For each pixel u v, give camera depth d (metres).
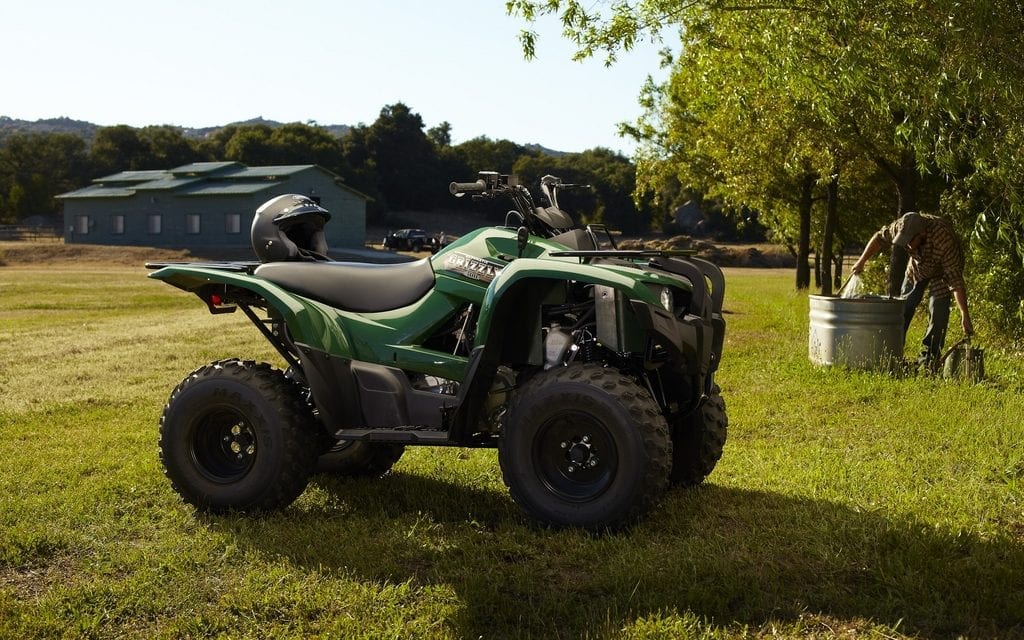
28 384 9.51
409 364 4.72
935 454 5.85
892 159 15.52
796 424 6.94
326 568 4.04
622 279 4.16
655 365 4.52
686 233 107.19
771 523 4.46
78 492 5.23
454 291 4.71
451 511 4.90
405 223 120.19
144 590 3.82
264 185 62.88
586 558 4.06
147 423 7.39
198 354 11.85
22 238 76.56
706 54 12.48
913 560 3.89
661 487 4.20
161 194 64.31
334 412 4.77
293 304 4.82
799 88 9.35
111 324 16.70
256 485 4.75
